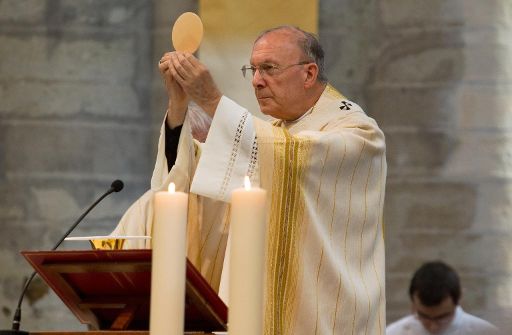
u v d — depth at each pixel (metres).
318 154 13.13
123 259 10.47
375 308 13.41
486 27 24.88
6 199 25.08
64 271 10.74
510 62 24.88
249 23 23.70
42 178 25.11
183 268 8.81
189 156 13.67
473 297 24.33
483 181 24.66
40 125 25.25
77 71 25.41
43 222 24.98
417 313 21.14
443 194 24.69
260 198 8.78
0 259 24.88
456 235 24.59
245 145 12.91
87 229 25.02
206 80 12.83
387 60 25.12
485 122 24.78
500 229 24.52
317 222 13.12
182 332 8.75
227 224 14.27
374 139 13.75
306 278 12.98
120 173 25.28
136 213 14.80
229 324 8.70
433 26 25.02
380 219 13.87
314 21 23.67
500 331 20.64
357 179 13.52
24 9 25.47
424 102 24.91
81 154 25.22
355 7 25.41
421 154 24.83
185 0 25.45
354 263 13.39
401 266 24.59
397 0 25.17
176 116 13.52
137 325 11.34
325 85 14.71
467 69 24.84
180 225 8.84
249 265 8.70
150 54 25.58
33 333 10.52
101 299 11.20
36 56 25.38
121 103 25.44
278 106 14.48
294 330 12.89
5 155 25.16
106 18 25.52
